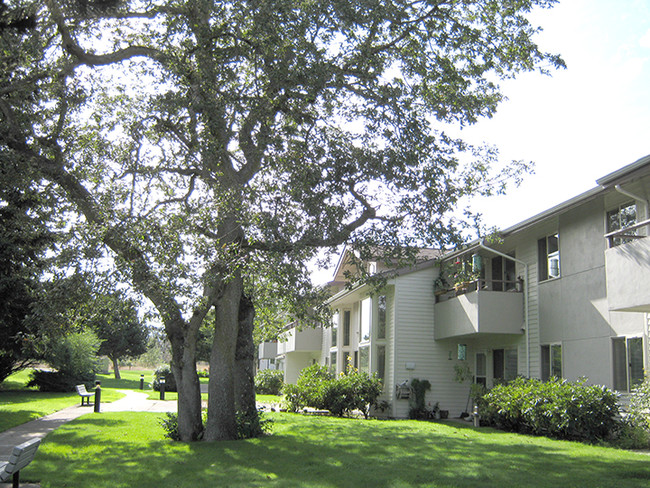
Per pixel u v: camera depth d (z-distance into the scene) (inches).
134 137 522.0
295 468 404.5
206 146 494.3
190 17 512.7
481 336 843.4
